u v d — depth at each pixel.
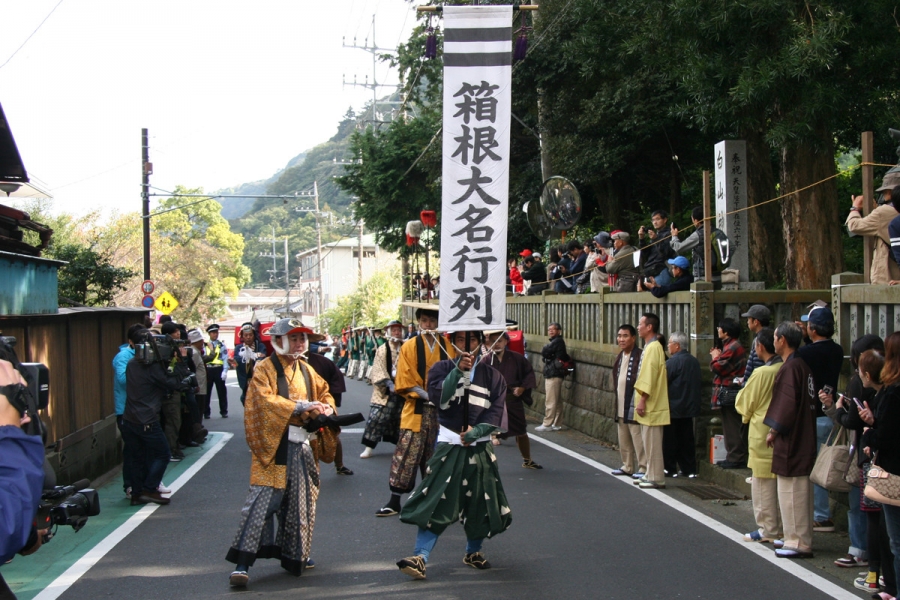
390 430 10.50
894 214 7.11
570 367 14.28
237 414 18.12
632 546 6.62
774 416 6.32
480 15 6.59
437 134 25.25
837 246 12.45
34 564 6.33
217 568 6.16
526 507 8.02
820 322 6.90
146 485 8.38
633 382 9.45
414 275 31.25
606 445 12.25
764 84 10.26
